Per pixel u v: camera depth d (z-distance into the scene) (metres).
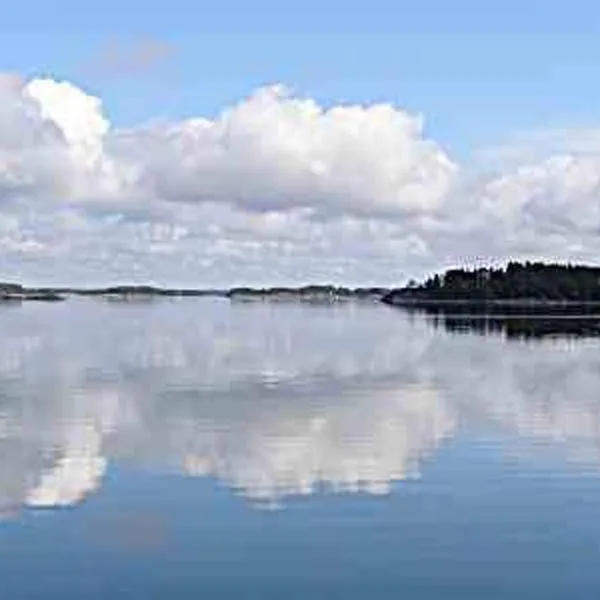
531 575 13.56
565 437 24.27
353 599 12.76
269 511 16.92
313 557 14.37
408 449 22.62
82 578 13.51
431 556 14.38
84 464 20.95
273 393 34.44
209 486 18.86
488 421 27.02
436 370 43.84
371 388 36.12
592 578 13.45
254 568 13.91
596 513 16.70
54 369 44.97
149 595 12.88
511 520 16.27
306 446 23.05
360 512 16.81
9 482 19.19
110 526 15.97
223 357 53.25
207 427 26.03
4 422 26.97
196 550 14.70
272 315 145.38
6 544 15.00
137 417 28.03
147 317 132.75
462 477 19.52
